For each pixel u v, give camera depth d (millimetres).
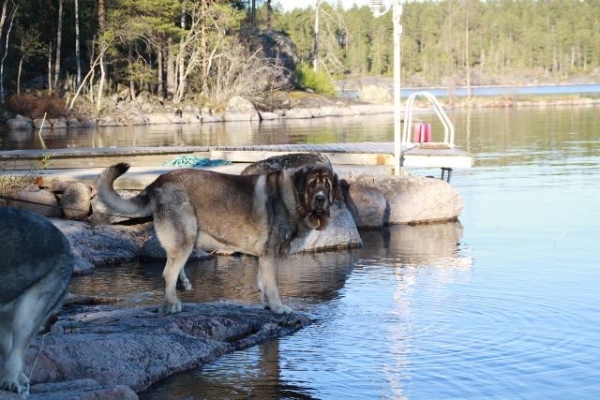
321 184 9688
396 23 19172
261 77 62250
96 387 6879
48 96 51188
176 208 9688
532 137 38594
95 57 57531
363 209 17266
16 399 6113
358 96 77938
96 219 15539
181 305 9914
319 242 14953
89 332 8758
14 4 51625
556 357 8734
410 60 143750
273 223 9906
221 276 12883
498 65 147125
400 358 8797
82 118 50531
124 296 11461
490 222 17547
